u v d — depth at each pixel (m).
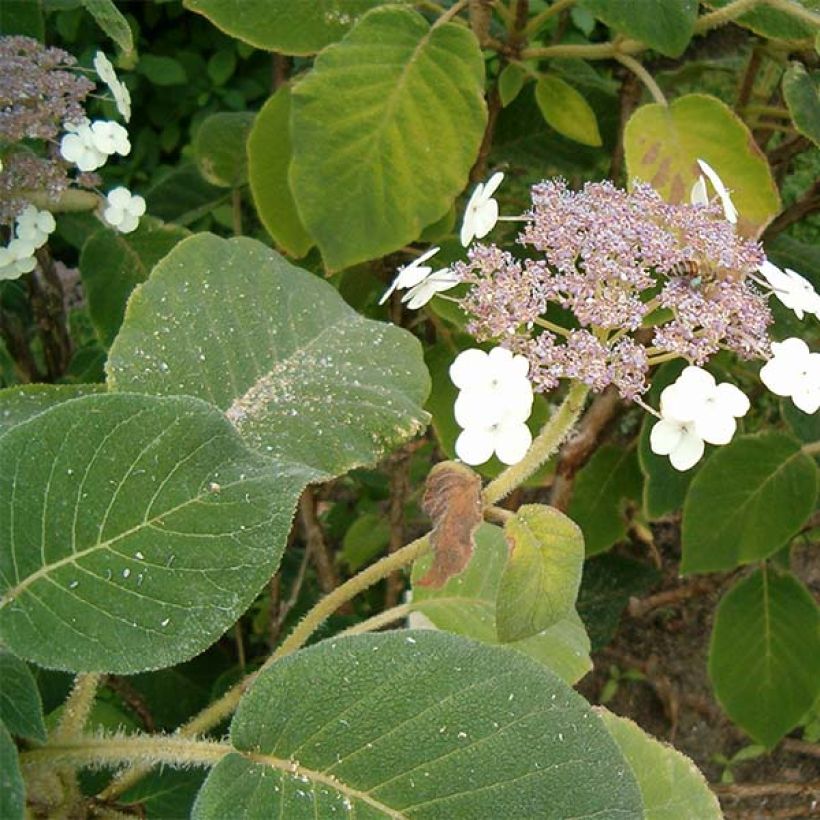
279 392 0.48
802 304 0.44
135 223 0.63
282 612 0.91
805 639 0.85
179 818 0.54
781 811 0.97
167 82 1.69
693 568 0.76
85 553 0.37
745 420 1.09
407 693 0.36
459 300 0.42
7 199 0.58
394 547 0.86
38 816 0.42
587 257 0.41
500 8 0.68
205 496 0.36
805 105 0.63
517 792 0.35
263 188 0.66
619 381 0.39
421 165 0.58
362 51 0.58
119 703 0.79
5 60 0.58
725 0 0.63
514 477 0.42
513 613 0.39
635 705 1.15
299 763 0.36
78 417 0.36
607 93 0.87
